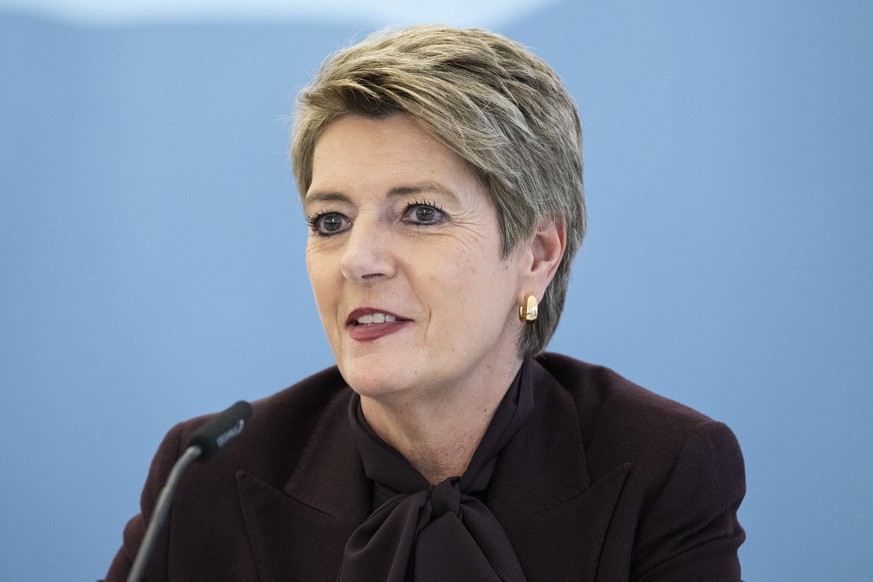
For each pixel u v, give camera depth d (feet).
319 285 19.56
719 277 43.47
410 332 19.11
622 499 20.36
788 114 42.34
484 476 20.94
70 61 49.75
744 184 43.16
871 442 39.88
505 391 21.16
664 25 44.88
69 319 48.85
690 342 43.88
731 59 43.57
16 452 47.65
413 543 19.61
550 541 20.45
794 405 41.52
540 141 20.15
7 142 49.21
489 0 48.08
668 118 44.73
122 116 49.83
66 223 49.32
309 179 21.22
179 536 21.56
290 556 21.13
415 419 20.18
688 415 21.29
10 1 49.21
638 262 45.03
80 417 48.37
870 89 40.60
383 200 19.03
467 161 19.07
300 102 20.47
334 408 23.24
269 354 49.08
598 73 45.96
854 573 39.81
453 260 18.92
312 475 22.06
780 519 41.32
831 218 41.29
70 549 47.52
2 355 48.16
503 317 20.08
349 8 49.60
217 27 49.78
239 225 49.52
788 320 41.93
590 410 22.36
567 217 21.27
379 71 18.86
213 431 15.97
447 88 18.75
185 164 49.70
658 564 20.35
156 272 49.34
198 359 49.01
